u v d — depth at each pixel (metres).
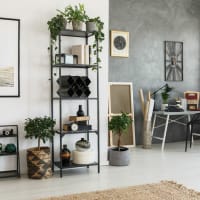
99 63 4.22
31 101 3.88
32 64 3.88
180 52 6.36
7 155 3.76
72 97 3.82
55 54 3.84
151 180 3.53
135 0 5.94
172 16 6.27
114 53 5.76
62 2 4.00
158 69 6.17
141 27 6.01
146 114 5.62
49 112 3.97
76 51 3.94
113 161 4.27
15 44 3.79
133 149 5.54
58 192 3.11
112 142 5.59
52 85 3.92
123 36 5.82
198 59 6.51
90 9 4.16
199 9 6.49
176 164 4.34
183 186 3.25
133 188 3.19
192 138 6.23
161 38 6.18
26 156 3.86
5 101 3.76
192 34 6.48
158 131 6.18
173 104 6.30
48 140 3.98
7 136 3.65
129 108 5.84
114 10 5.77
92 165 3.93
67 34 3.99
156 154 5.06
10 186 3.33
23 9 3.82
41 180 3.56
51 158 3.96
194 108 6.07
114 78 5.79
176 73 6.33
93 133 4.23
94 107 4.22
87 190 3.17
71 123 3.93
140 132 6.02
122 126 4.34
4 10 3.73
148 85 6.09
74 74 4.09
